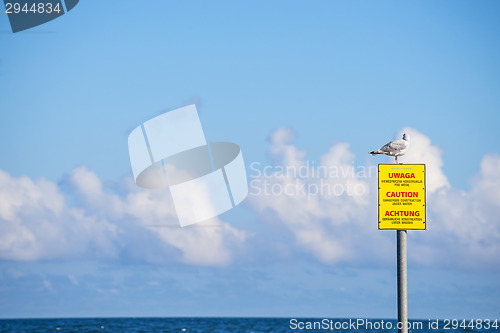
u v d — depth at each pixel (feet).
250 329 447.42
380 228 62.80
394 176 63.10
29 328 445.78
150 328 453.99
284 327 490.90
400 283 62.59
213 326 505.25
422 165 63.05
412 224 62.75
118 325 514.68
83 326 486.79
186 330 429.79
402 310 62.28
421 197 62.85
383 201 62.95
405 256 62.80
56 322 630.74
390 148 64.44
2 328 438.81
